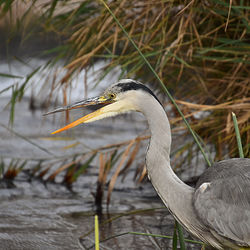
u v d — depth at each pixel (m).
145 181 11.68
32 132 16.17
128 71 9.90
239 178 6.19
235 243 6.29
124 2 9.12
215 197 6.20
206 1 9.45
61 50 10.33
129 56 9.36
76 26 10.02
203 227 6.44
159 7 9.60
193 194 6.38
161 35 9.55
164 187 6.47
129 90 6.56
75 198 10.77
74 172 11.57
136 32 10.05
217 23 9.68
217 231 6.17
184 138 10.75
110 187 10.11
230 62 9.70
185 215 6.46
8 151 13.95
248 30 8.69
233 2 9.04
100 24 9.23
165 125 6.43
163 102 10.84
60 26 10.14
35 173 12.33
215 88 9.83
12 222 9.34
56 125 16.94
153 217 9.58
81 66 9.50
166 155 6.47
